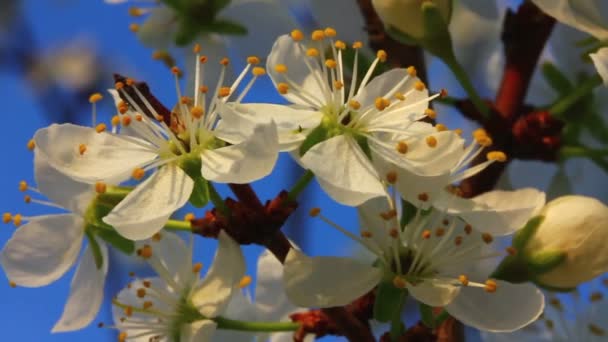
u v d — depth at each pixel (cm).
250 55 19
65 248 15
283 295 16
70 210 15
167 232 15
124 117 14
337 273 14
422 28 16
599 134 18
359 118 14
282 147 14
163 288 15
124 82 15
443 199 14
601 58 16
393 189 15
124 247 15
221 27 18
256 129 13
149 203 14
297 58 15
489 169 17
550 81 18
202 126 14
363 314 15
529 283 14
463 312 14
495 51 20
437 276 14
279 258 14
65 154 14
